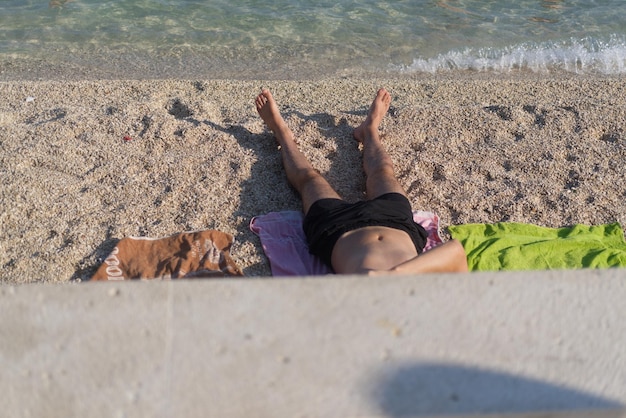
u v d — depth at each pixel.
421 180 4.60
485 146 5.04
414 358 2.22
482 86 6.43
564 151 4.96
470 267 3.83
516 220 4.30
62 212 4.14
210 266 3.70
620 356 2.26
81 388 2.14
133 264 3.71
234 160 4.73
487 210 4.40
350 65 7.40
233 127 5.17
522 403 2.09
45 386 2.14
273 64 7.35
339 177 4.71
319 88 6.29
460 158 4.89
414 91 6.29
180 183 4.45
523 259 3.88
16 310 2.37
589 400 2.10
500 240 4.01
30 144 4.75
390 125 5.23
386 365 2.20
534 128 5.27
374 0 8.87
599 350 2.28
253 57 7.49
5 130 4.93
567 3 8.96
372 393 2.11
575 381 2.17
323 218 3.86
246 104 5.83
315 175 4.38
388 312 2.39
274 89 6.20
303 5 8.65
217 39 7.83
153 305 2.39
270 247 3.94
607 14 8.67
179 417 2.05
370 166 4.53
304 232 4.02
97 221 4.09
